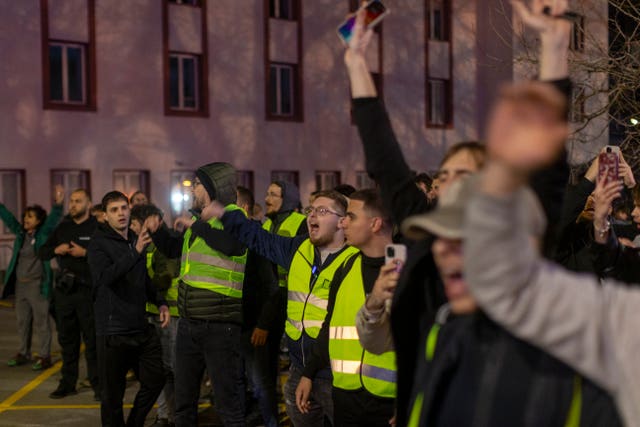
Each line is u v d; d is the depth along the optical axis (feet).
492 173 5.23
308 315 17.25
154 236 23.11
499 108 5.01
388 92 93.76
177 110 78.38
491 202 5.29
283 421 24.93
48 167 70.74
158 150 76.84
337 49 89.20
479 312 6.72
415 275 8.21
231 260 20.29
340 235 17.43
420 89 96.53
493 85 96.94
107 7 74.02
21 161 69.41
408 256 8.33
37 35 70.18
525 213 5.46
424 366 7.27
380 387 13.05
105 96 73.92
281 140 84.99
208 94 80.23
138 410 22.36
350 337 13.35
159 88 76.95
